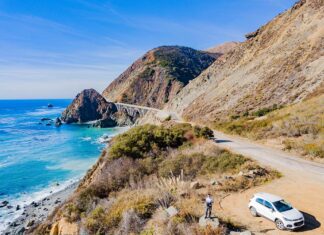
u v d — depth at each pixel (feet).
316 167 76.84
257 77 215.31
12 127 424.87
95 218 54.49
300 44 203.72
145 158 96.53
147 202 53.11
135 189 68.64
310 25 215.10
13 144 281.13
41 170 188.14
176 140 111.96
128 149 100.07
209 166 83.51
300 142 96.99
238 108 184.55
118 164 90.58
